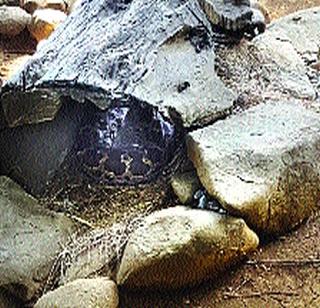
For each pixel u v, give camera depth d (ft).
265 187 6.75
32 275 6.40
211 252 6.34
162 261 6.16
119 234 6.66
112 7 7.72
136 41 7.22
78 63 6.91
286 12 11.96
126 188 7.26
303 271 6.69
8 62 10.59
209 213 6.52
